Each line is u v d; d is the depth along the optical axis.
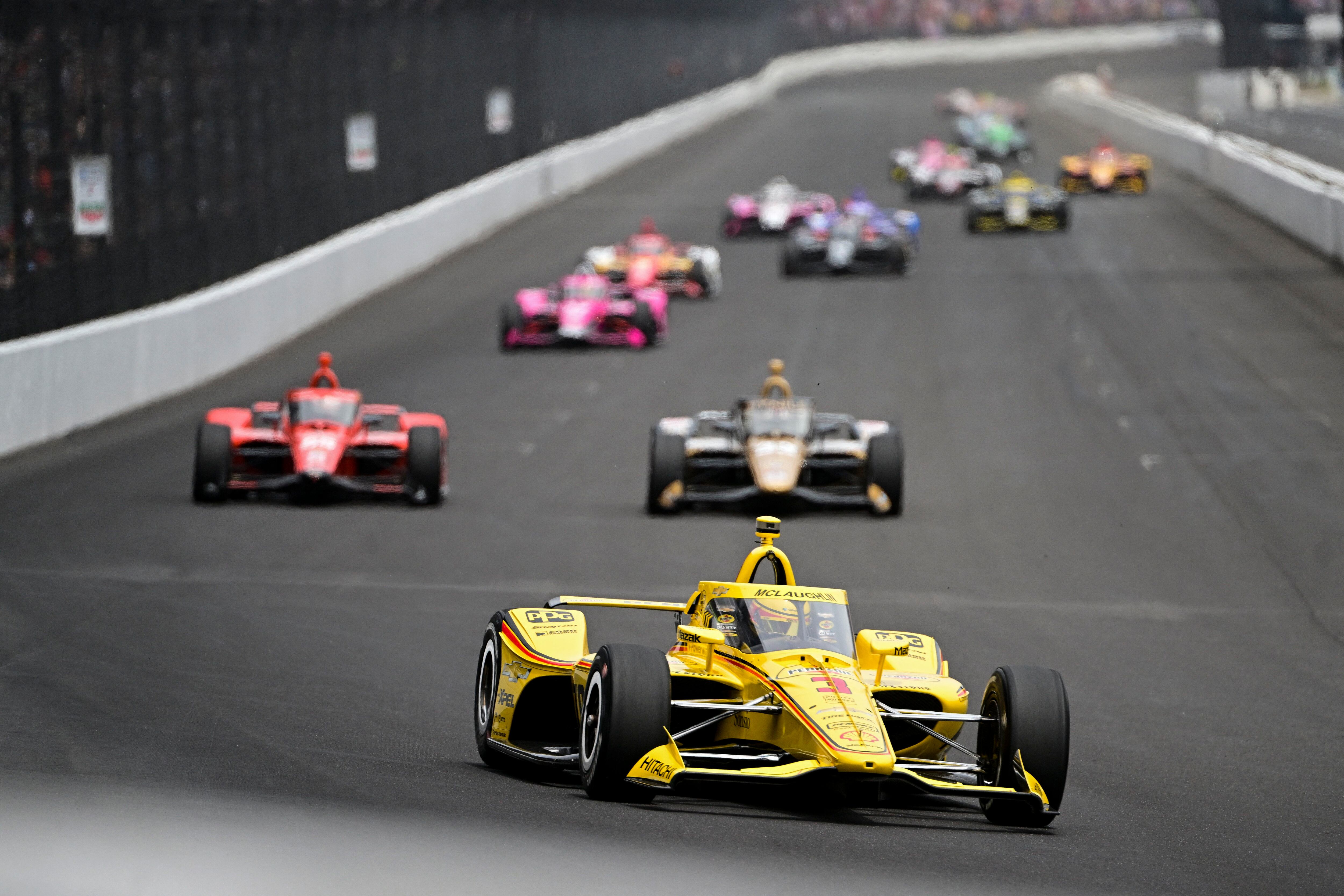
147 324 97.25
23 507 68.56
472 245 177.12
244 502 72.81
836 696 30.56
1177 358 111.75
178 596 54.00
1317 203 155.25
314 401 74.19
